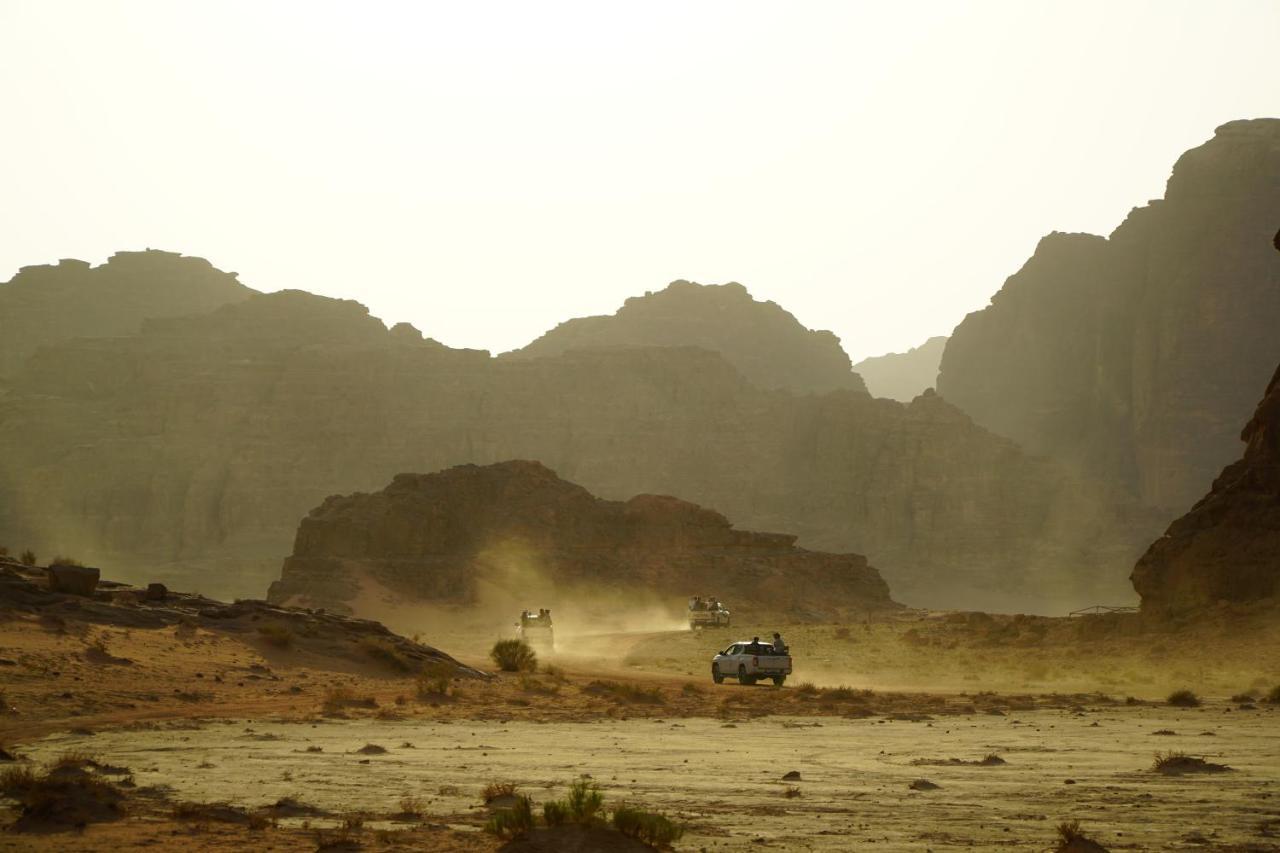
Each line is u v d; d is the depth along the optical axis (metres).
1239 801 48.06
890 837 41.22
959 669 157.38
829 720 88.56
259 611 129.38
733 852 38.53
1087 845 37.34
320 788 52.84
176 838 40.00
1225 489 173.50
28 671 90.75
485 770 59.03
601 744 71.31
